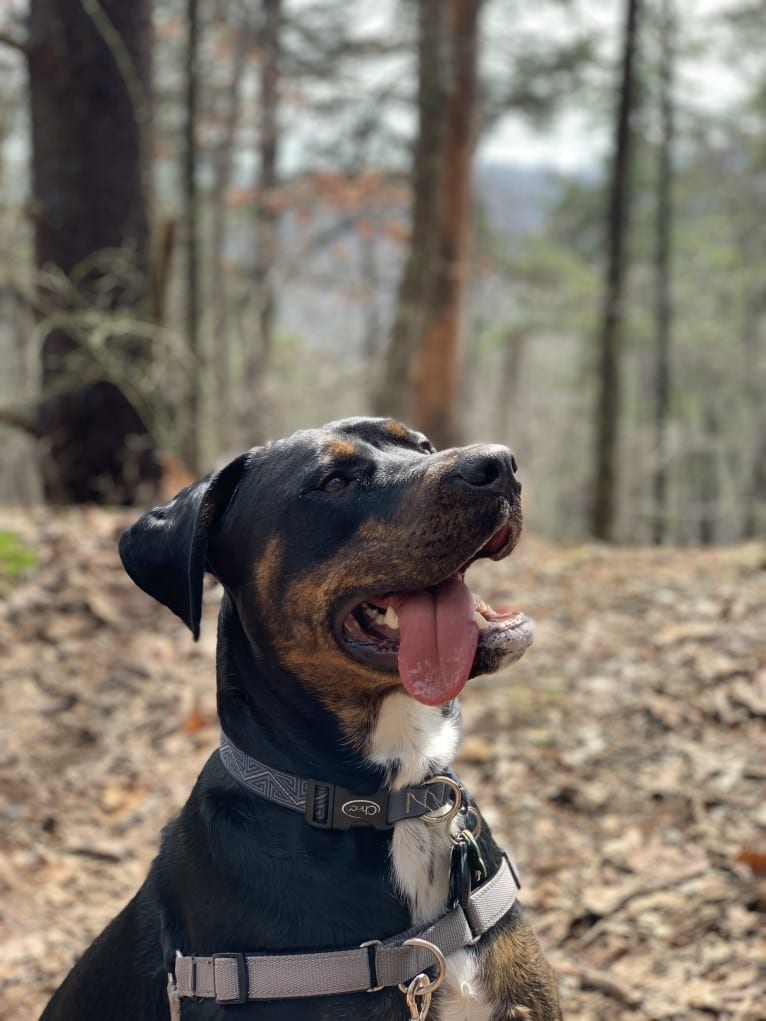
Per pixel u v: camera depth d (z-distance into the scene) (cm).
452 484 93
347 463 100
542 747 178
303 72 693
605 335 625
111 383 320
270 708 98
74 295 310
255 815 94
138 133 327
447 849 95
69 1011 104
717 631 206
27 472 646
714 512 1283
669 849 151
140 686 209
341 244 748
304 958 89
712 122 961
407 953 90
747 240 1299
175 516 101
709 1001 125
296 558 98
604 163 948
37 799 178
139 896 102
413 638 94
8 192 346
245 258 736
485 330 1294
